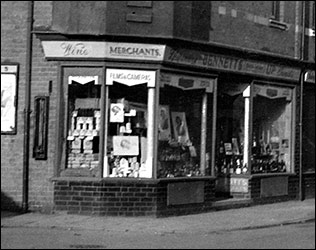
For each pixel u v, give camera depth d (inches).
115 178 650.8
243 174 773.3
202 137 713.6
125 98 658.8
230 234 581.9
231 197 775.1
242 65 753.6
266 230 611.5
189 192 692.7
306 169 873.5
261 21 778.2
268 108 810.8
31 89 663.1
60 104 655.8
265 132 808.3
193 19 681.0
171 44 653.3
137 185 653.3
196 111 707.4
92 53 645.9
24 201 661.3
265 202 797.2
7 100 666.2
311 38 863.7
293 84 841.5
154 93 658.2
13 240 520.7
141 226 606.2
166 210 666.8
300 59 834.2
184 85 689.6
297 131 847.7
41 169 661.3
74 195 651.5
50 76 658.8
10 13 666.8
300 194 850.1
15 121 665.0
